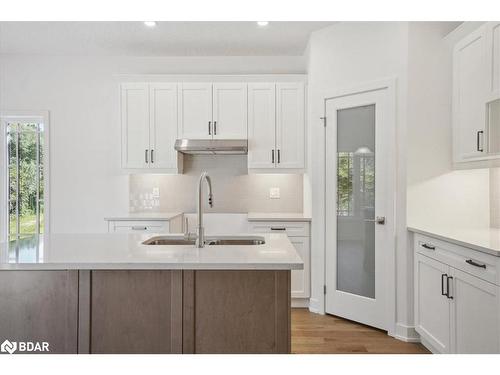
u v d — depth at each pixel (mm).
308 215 4000
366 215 3246
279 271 1781
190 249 1974
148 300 1796
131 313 1796
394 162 3018
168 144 4117
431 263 2574
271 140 4074
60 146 4465
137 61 4473
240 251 1918
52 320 1803
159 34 3855
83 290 1789
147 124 4117
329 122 3518
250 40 3986
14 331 1802
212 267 1663
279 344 1780
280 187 4473
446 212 2959
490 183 2916
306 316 3500
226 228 4449
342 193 3428
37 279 1802
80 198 4480
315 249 3633
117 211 4484
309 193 3949
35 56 4426
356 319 3287
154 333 1794
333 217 3477
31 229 4562
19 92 4434
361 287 3275
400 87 3008
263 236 2447
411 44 2951
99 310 1795
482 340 1979
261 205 4480
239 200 4480
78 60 4449
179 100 4105
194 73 4477
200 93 4105
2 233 4508
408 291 2922
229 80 4102
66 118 4449
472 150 2609
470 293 2090
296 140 4066
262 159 4086
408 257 2932
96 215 4484
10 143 4543
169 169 4133
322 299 3553
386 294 3068
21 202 4555
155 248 2004
